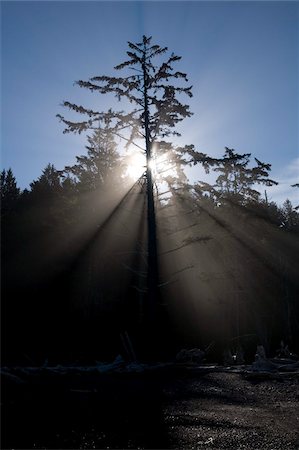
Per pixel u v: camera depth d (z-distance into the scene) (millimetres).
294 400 12766
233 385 15406
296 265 37781
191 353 21625
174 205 23922
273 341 37219
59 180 39031
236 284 33406
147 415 9578
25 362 20594
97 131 22594
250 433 8508
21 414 8789
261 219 30062
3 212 29859
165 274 31938
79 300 30578
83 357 23438
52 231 28812
